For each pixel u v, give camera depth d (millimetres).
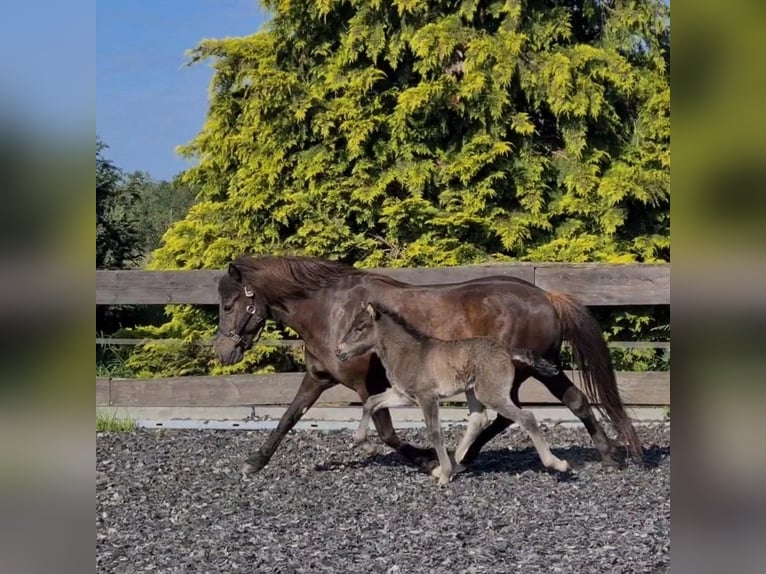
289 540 5328
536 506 5906
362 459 7465
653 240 10852
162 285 9164
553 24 11086
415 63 11023
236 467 7223
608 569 4668
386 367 6324
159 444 8094
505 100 10680
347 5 11367
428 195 11258
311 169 10875
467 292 6520
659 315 10000
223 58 11477
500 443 8008
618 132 11383
